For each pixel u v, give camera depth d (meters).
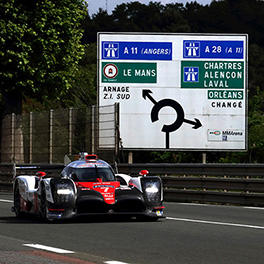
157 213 35.31
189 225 33.62
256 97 101.81
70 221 35.81
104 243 26.45
